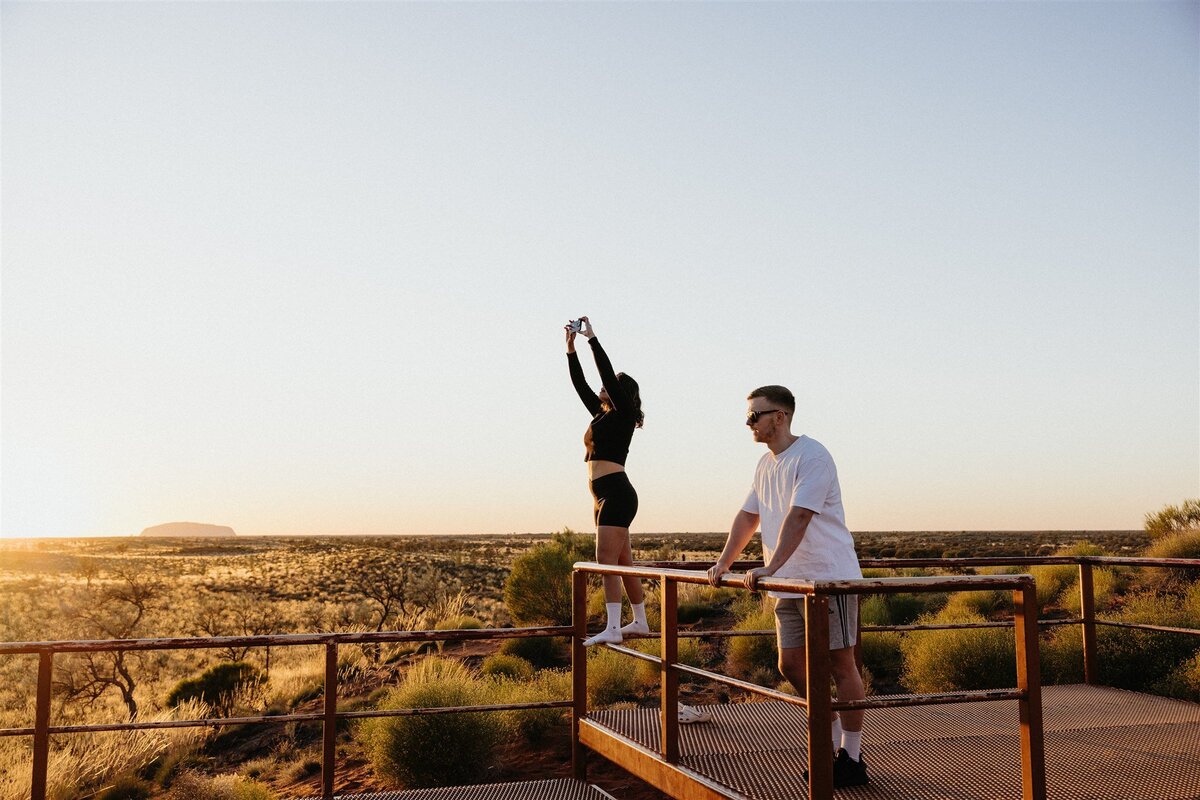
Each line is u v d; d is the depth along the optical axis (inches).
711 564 233.1
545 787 216.7
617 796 304.5
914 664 429.7
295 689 590.6
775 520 159.2
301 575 2129.7
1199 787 154.5
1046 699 241.8
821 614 123.3
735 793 147.9
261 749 461.1
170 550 4904.0
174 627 1101.7
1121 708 228.8
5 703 698.2
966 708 231.0
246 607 1302.9
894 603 627.2
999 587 127.0
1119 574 654.5
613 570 195.6
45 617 1232.8
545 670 507.8
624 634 211.8
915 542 3061.0
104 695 719.7
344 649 718.5
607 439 215.0
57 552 4414.4
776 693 134.2
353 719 469.7
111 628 1069.1
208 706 545.0
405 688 403.2
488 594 1390.3
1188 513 756.6
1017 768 167.0
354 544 5009.8
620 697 451.8
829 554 154.0
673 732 170.7
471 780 351.9
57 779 382.3
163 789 405.4
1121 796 148.7
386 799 204.5
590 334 213.5
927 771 164.1
